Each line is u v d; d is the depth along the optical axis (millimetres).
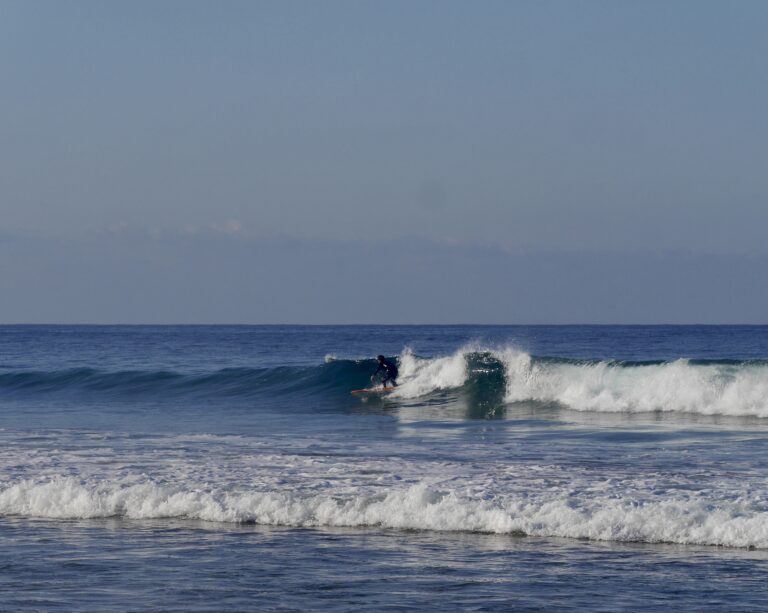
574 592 24422
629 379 75562
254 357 196250
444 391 85938
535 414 72250
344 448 51031
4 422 69750
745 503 33062
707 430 59031
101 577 26375
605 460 45125
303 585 25391
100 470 42812
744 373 70750
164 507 34656
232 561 27984
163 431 61562
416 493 34750
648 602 23531
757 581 25172
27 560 28312
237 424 67062
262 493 35844
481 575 26141
